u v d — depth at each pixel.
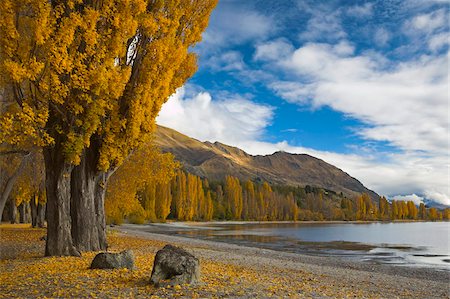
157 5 18.38
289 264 23.67
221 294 9.59
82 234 18.16
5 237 27.11
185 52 19.67
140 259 16.81
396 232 83.38
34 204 39.94
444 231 89.00
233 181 142.38
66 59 13.25
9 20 12.42
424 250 43.53
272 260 25.23
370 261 32.84
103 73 14.40
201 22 20.39
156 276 10.45
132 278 11.25
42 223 40.25
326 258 33.12
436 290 17.92
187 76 20.66
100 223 19.50
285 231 81.06
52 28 13.26
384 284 18.39
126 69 15.56
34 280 10.91
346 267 27.55
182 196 118.19
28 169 26.73
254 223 129.75
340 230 90.06
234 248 35.81
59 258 15.59
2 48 12.52
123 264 13.03
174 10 18.80
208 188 151.12
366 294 13.07
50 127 15.73
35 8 12.86
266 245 45.91
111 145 17.48
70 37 13.39
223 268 16.03
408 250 43.47
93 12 14.31
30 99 13.95
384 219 180.88
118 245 25.17
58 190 16.62
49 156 16.64
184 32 20.23
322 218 163.12
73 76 13.76
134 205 31.19
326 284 14.99
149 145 25.80
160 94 18.50
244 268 17.64
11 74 12.10
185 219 117.62
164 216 99.62
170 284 10.11
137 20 17.00
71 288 9.84
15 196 34.16
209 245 37.31
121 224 72.06
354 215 175.62
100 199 19.61
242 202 142.62
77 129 15.71
